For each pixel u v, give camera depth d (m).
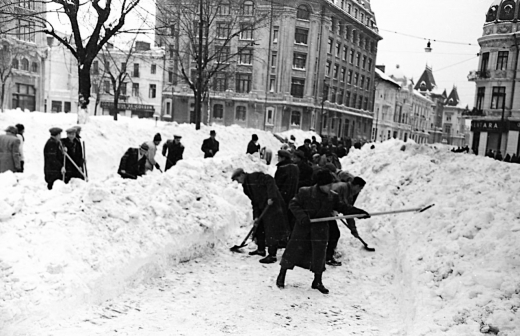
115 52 52.56
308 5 47.19
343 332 4.38
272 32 46.25
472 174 8.28
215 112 48.34
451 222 6.11
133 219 5.85
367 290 5.61
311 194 5.52
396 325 4.58
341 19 52.56
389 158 10.52
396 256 6.55
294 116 48.09
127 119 27.59
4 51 34.53
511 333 3.62
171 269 5.99
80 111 14.40
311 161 10.86
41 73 43.25
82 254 4.87
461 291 4.39
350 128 57.94
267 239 6.60
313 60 48.00
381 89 68.50
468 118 35.22
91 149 13.30
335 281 5.95
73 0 14.27
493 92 33.53
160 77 55.12
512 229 5.15
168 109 50.53
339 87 54.50
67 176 8.23
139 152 9.10
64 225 5.12
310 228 5.53
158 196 6.76
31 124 13.11
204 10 21.09
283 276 5.57
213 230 7.04
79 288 4.51
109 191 5.94
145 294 5.11
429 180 8.71
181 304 4.88
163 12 20.36
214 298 5.12
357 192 6.99
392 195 8.66
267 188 6.61
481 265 4.75
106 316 4.43
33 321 4.00
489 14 33.50
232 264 6.44
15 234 4.71
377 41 63.81
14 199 5.11
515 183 7.12
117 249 5.28
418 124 86.25
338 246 7.38
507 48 32.44
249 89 47.34
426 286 4.80
